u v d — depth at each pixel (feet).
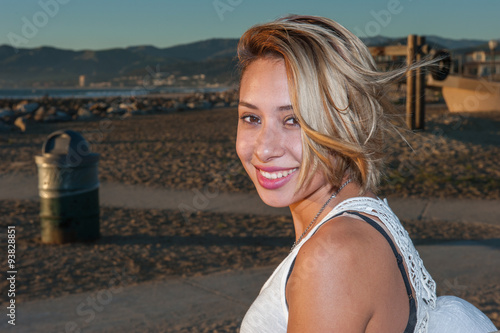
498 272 15.87
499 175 33.65
